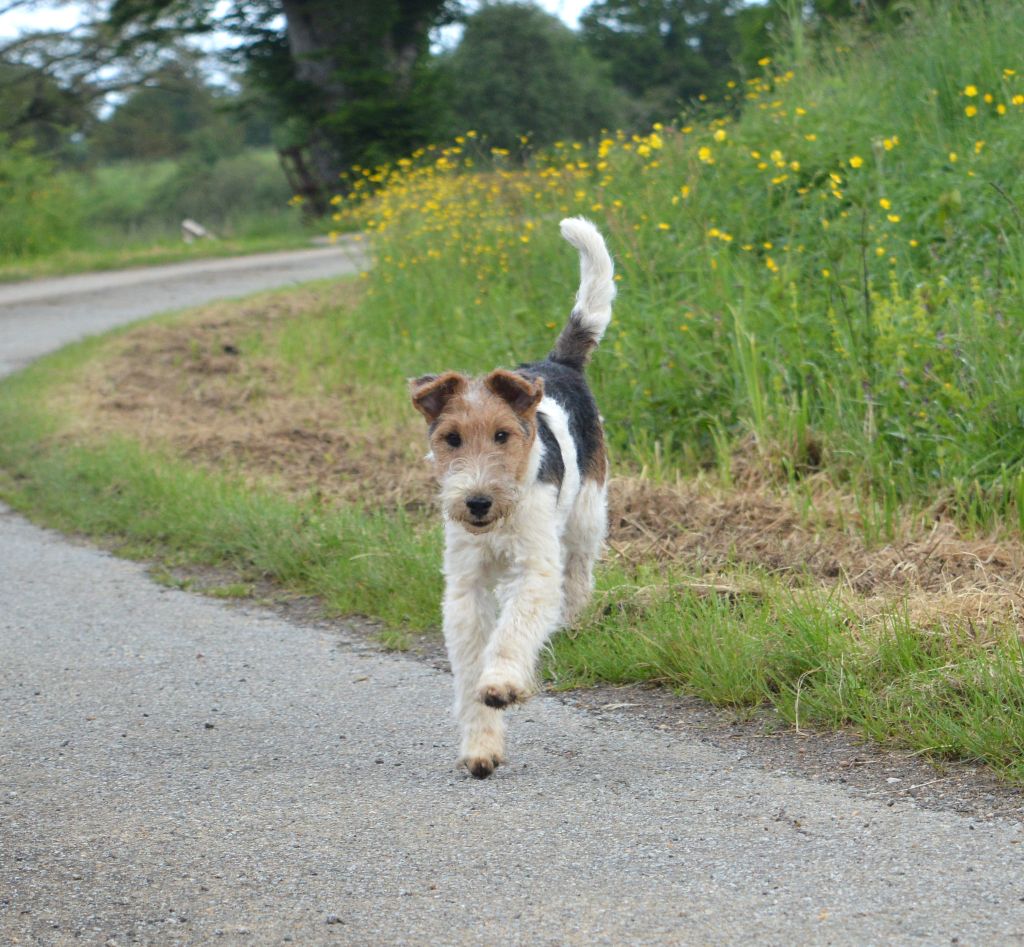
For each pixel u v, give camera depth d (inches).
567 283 410.3
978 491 256.5
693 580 233.6
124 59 1795.0
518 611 170.2
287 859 138.6
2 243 1222.3
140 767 169.6
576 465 206.2
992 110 397.4
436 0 1531.7
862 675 181.8
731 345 332.8
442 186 594.9
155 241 1347.2
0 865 138.9
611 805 151.2
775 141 413.4
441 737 179.8
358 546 274.8
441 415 177.8
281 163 1529.3
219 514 310.5
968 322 290.5
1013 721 159.9
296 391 502.6
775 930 117.8
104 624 246.5
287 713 191.9
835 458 292.4
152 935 122.3
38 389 524.1
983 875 126.7
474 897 127.8
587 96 1910.7
